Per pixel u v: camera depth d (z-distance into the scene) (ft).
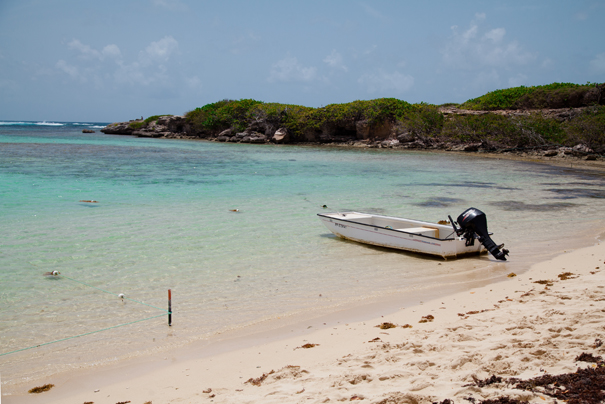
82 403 16.43
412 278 33.17
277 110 254.68
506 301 26.05
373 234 42.11
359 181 91.09
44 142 199.93
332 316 25.48
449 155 168.66
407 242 39.83
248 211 58.34
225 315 25.80
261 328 23.85
